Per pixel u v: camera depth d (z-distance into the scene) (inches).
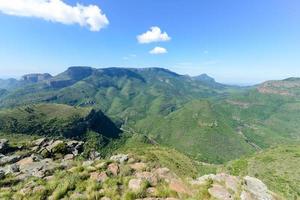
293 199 3863.2
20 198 584.1
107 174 682.8
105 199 546.0
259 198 610.9
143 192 553.6
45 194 598.9
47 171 801.6
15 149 1298.0
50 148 1291.8
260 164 6038.4
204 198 554.3
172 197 547.8
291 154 6471.5
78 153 1333.7
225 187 633.0
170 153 6018.7
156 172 708.0
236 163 6510.8
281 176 4992.6
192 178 711.1
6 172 848.3
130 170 705.0
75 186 617.6
